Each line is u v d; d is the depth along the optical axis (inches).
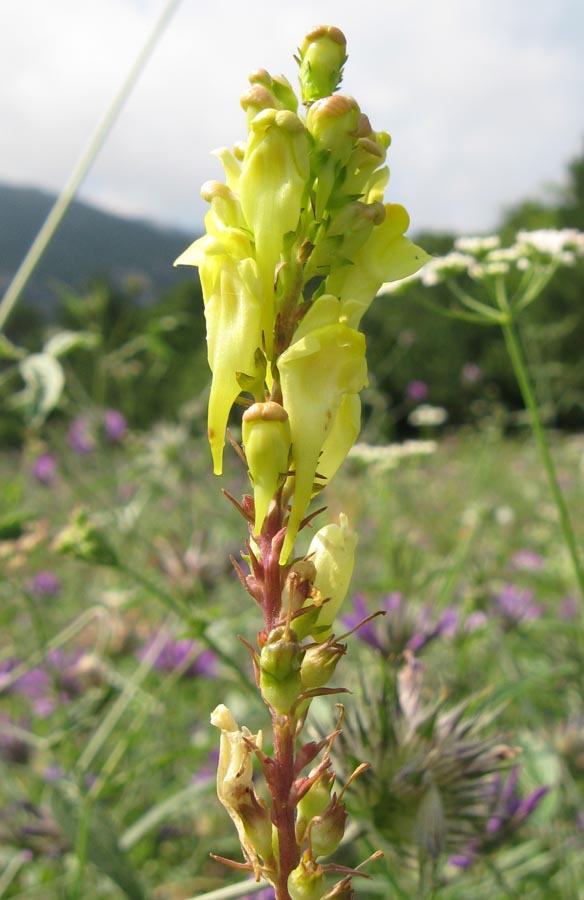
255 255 4.1
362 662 11.5
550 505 27.9
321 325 4.0
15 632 16.6
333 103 4.0
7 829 10.8
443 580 14.6
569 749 9.9
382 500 18.2
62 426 24.0
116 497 20.8
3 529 11.3
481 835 7.5
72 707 12.5
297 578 4.0
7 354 13.1
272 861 4.0
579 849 9.2
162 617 17.1
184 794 10.1
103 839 9.0
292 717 4.0
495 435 33.5
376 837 7.3
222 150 4.4
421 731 7.2
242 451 4.0
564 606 16.6
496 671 13.3
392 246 4.3
